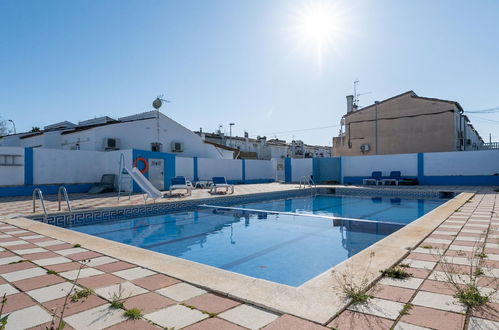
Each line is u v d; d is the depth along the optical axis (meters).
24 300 2.69
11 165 13.19
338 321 2.24
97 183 15.79
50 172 14.38
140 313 2.42
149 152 15.59
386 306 2.46
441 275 3.15
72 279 3.21
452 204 8.91
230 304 2.59
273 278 4.38
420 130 23.64
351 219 8.81
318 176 22.81
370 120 25.86
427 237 4.85
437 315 2.29
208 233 7.27
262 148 38.66
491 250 4.06
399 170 19.59
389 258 3.69
